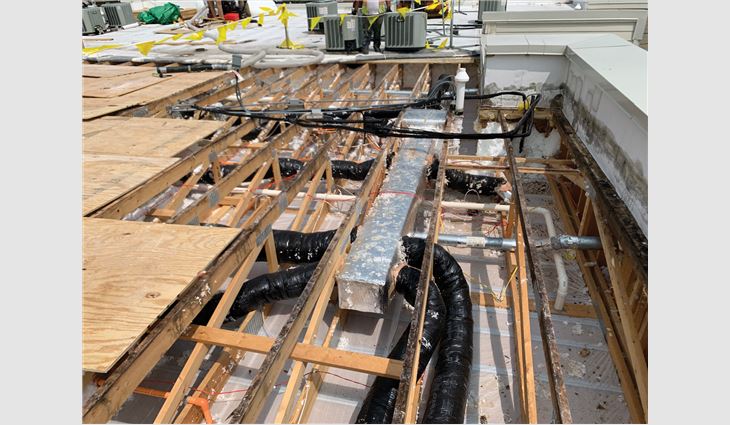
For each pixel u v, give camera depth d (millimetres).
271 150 4070
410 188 3602
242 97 5230
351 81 6121
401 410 1588
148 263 2209
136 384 1753
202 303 2162
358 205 3078
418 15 6930
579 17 5434
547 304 1992
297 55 7207
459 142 5621
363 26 7273
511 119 5082
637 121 2650
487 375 2781
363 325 3145
